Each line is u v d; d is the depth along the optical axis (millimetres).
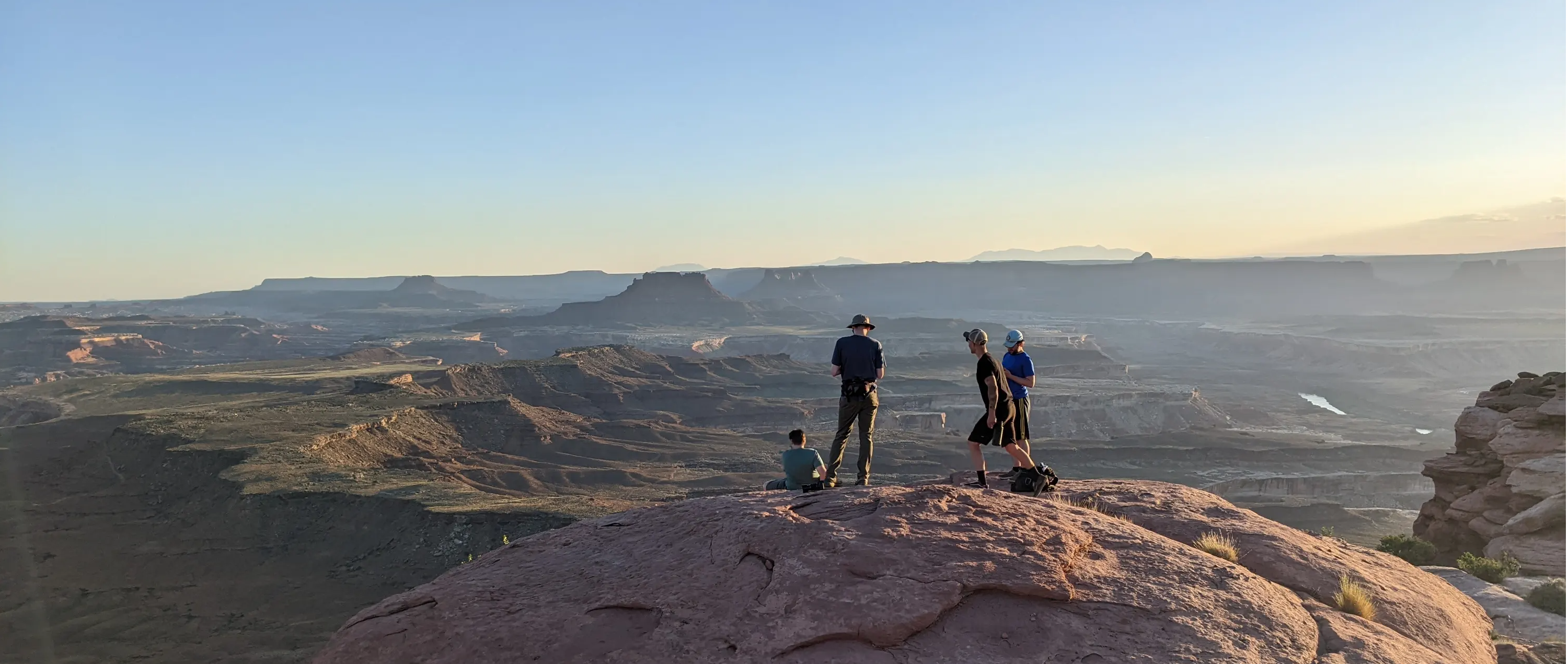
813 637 5820
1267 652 5918
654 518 8055
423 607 6902
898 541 6801
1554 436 25109
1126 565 6895
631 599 6516
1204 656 5762
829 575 6348
